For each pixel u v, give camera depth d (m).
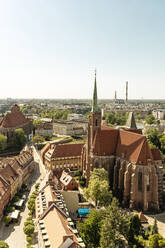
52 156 126.81
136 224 69.38
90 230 64.62
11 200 92.38
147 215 85.69
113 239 60.97
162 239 66.44
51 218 61.81
